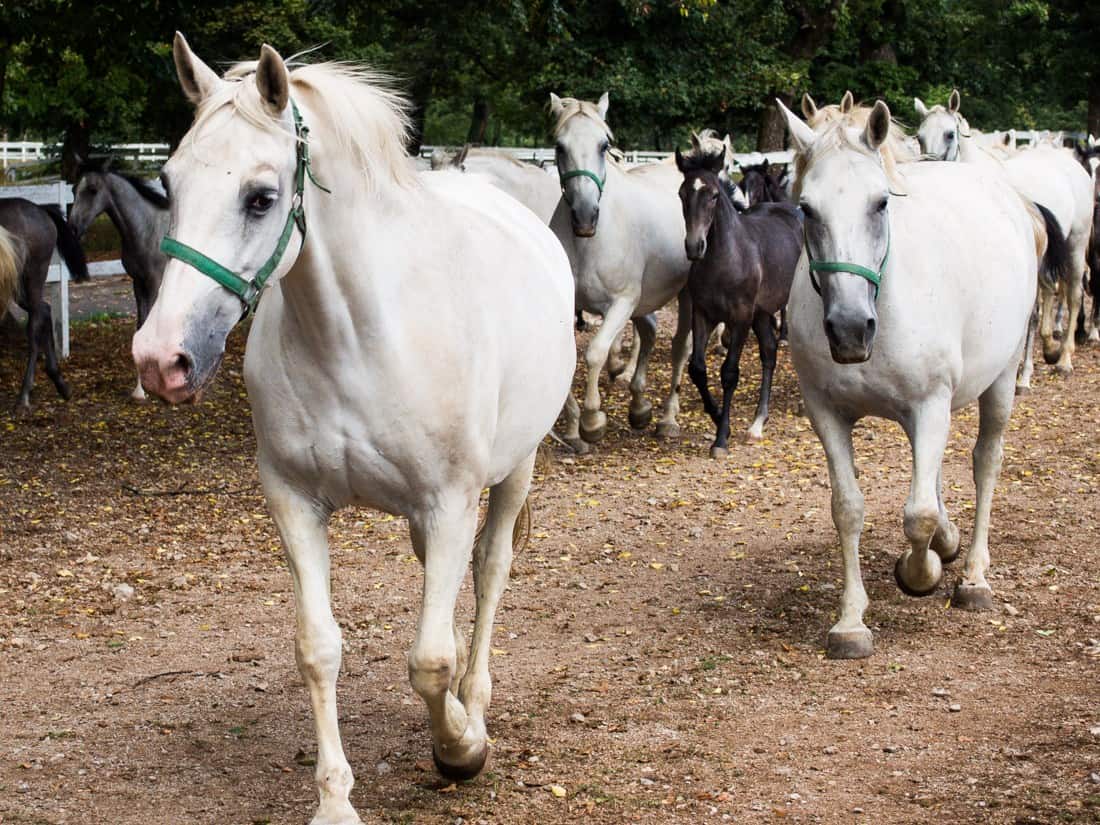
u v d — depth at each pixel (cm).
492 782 367
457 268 322
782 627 519
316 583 316
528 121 2995
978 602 535
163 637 510
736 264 841
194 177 262
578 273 863
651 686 449
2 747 395
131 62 1247
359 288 296
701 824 339
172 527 683
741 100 2450
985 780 362
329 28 2100
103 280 1809
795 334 479
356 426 304
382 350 300
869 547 638
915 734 402
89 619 533
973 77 3353
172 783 369
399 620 532
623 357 1288
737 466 833
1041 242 580
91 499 739
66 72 1952
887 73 2864
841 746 393
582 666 472
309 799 358
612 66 2341
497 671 466
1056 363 1180
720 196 841
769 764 379
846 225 429
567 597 563
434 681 319
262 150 265
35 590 571
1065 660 470
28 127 2334
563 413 930
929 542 485
